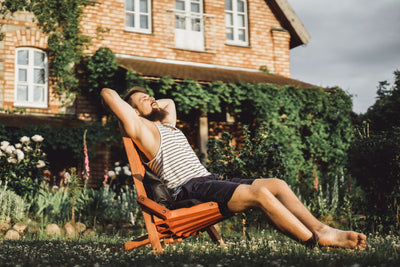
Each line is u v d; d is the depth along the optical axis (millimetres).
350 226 7098
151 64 13273
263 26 15883
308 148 13719
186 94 12000
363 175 6594
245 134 7148
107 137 12328
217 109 12320
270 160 6883
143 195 2883
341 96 14062
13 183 7762
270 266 2121
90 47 13281
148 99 3326
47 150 12031
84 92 12906
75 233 6219
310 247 2662
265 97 12844
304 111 13641
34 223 6824
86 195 7984
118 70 12523
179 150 3039
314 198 9148
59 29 12906
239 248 3154
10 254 2889
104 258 2674
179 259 2449
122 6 13875
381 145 6445
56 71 12750
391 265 2105
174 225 2812
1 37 12391
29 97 12695
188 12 14953
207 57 14914
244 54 15438
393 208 6336
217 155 6781
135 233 6652
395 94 17297
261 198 2648
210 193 2805
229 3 15742
